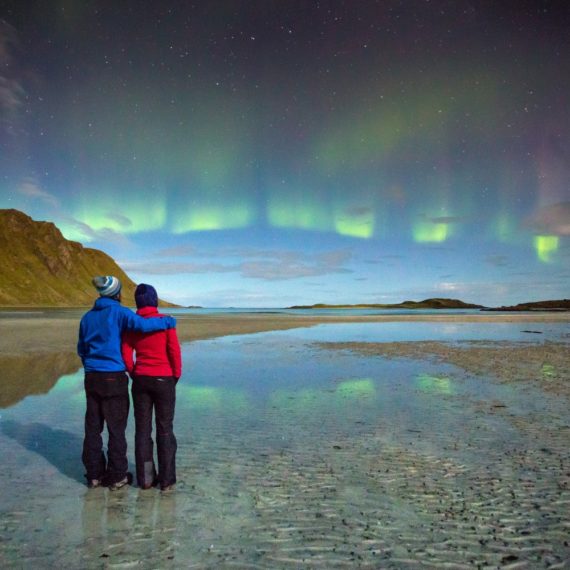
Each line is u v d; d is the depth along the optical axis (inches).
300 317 2159.2
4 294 6530.5
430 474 171.3
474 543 119.4
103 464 162.1
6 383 370.3
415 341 814.5
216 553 113.5
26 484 160.6
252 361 526.0
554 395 330.3
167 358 159.2
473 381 391.9
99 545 117.0
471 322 1662.2
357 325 1412.4
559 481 164.2
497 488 157.4
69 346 636.7
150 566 107.3
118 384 156.5
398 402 306.7
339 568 107.2
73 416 264.1
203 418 262.1
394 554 113.6
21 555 111.5
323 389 354.0
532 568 108.0
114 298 167.3
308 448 204.4
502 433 229.8
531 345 732.0
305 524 129.7
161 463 155.9
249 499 147.7
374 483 162.1
